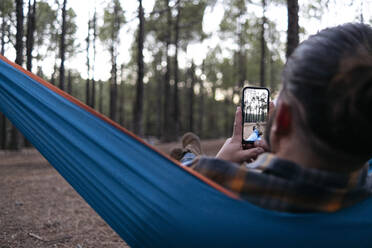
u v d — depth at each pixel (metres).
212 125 52.50
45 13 15.85
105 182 1.09
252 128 1.32
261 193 0.87
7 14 8.62
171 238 0.94
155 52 35.56
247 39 29.88
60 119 1.23
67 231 4.40
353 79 0.74
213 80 42.34
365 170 0.92
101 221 4.89
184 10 25.45
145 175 0.99
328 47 0.78
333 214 0.84
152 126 49.94
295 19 9.04
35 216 5.06
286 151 0.85
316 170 0.82
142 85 16.25
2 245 3.79
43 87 1.31
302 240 0.84
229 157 1.29
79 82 38.56
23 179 8.61
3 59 1.41
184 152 2.37
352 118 0.73
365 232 0.85
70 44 18.95
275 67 33.59
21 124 1.36
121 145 1.06
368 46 0.80
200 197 0.90
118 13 23.12
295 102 0.80
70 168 1.21
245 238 0.86
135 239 1.04
